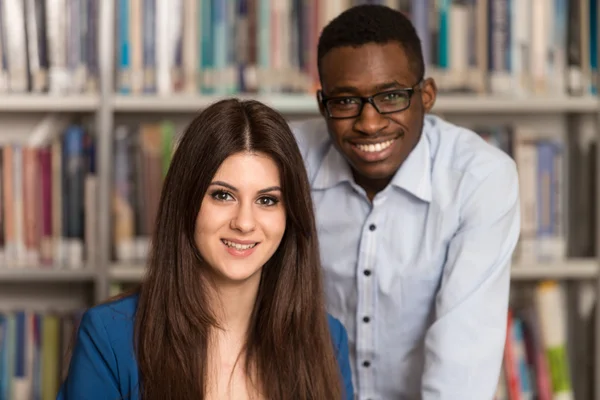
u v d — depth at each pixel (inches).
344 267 75.8
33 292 112.5
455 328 64.4
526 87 102.0
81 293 112.8
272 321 60.9
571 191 112.0
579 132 112.7
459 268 67.0
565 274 103.3
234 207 55.9
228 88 100.0
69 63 98.9
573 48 102.7
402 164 72.1
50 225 100.7
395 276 73.0
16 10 98.2
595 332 106.5
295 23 100.2
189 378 57.1
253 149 55.9
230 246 56.4
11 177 100.3
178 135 99.7
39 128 109.8
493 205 68.2
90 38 98.9
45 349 102.3
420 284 72.4
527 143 104.5
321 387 61.9
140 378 56.9
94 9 98.6
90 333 57.2
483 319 65.2
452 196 70.6
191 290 57.6
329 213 76.1
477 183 69.5
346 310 76.9
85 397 56.4
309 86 100.6
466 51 101.0
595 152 107.3
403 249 72.7
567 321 114.9
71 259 100.6
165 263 58.1
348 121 66.7
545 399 104.7
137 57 99.2
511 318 105.2
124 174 100.3
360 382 77.2
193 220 56.7
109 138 98.4
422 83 69.3
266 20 100.0
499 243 67.1
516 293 113.3
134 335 57.4
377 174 68.1
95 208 100.7
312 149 78.1
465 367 63.6
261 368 61.1
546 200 104.3
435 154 73.0
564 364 105.6
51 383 102.3
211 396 59.5
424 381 64.8
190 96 98.7
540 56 102.1
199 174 55.8
